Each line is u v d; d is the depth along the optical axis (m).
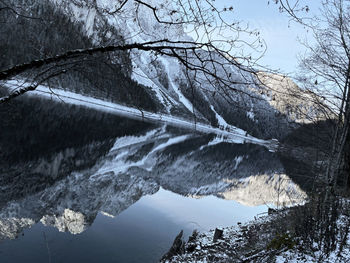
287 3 2.00
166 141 64.88
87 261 10.80
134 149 43.81
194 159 51.16
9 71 2.22
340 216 7.40
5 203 15.14
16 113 28.06
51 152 26.39
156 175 33.19
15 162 21.16
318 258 5.43
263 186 37.28
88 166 26.98
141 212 18.47
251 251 7.84
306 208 7.10
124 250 12.47
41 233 12.52
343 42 7.65
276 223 9.52
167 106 157.00
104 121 60.16
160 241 14.17
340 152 8.62
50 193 18.06
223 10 2.13
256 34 2.14
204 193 29.61
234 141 126.38
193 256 10.51
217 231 12.95
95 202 18.52
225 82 2.22
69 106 61.38
